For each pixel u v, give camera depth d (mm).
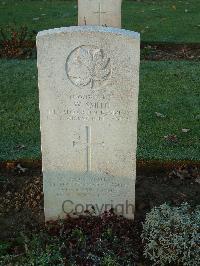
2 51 3787
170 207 1935
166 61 3643
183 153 2439
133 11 5016
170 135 2625
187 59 3758
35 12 4926
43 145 1868
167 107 2949
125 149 1868
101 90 1763
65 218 2025
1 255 1847
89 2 3318
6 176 2320
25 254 1826
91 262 1771
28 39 3902
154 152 2438
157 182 2293
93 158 1893
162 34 4305
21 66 3514
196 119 2816
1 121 2777
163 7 5191
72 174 1930
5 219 2059
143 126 2721
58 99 1781
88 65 1720
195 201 2158
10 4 5223
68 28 1685
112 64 1717
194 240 1768
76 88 1761
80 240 1864
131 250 1853
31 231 1988
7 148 2490
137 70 1718
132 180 1934
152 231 1839
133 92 1757
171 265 1806
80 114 1808
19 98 3043
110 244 1864
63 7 5105
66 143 1862
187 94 3127
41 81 1750
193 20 4734
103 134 1844
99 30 1669
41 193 2186
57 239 1886
